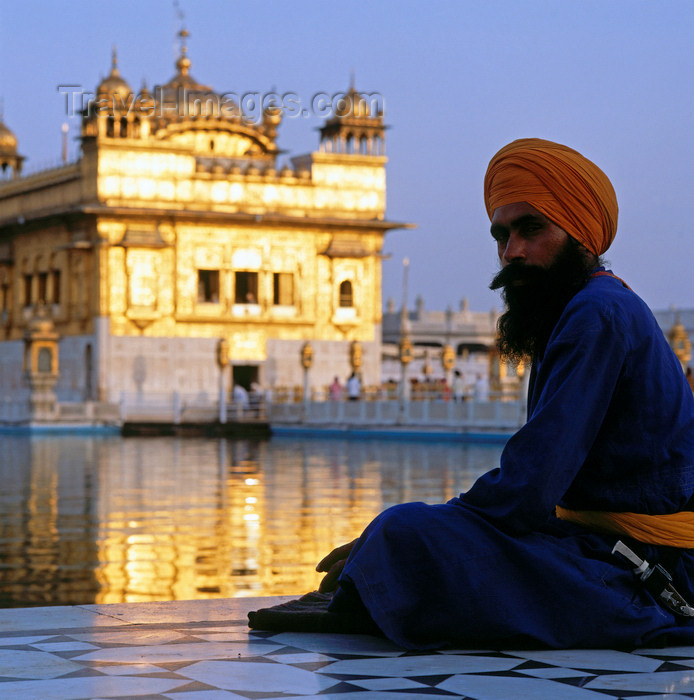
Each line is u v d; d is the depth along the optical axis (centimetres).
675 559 436
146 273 5469
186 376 5544
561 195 441
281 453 3531
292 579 1184
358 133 5872
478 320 7394
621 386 429
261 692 365
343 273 5825
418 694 362
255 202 5653
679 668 397
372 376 5878
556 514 456
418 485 2298
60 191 5666
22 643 449
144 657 420
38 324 5106
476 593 415
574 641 422
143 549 1411
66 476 2602
